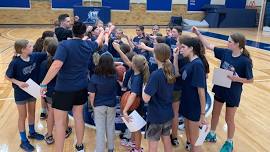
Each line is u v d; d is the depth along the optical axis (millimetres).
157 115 2865
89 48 3088
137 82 3100
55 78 3469
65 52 2850
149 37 5621
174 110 3658
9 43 11008
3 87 6062
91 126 4293
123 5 17609
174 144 3832
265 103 5559
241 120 4727
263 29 18141
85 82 3117
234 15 18922
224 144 3693
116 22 17812
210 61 9227
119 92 3854
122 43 4855
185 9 18922
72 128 4223
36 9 16281
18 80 3424
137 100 3287
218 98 3688
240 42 3270
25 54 3387
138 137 3430
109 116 3291
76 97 3053
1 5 15750
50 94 3488
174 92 3537
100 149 3281
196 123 3092
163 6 18406
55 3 16453
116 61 4488
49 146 3709
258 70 8266
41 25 16609
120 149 3703
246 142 3996
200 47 3000
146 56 4508
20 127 3605
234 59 3375
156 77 2754
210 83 6812
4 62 8125
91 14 14789
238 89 3439
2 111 4816
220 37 14508
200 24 18562
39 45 4047
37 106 5039
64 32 4020
